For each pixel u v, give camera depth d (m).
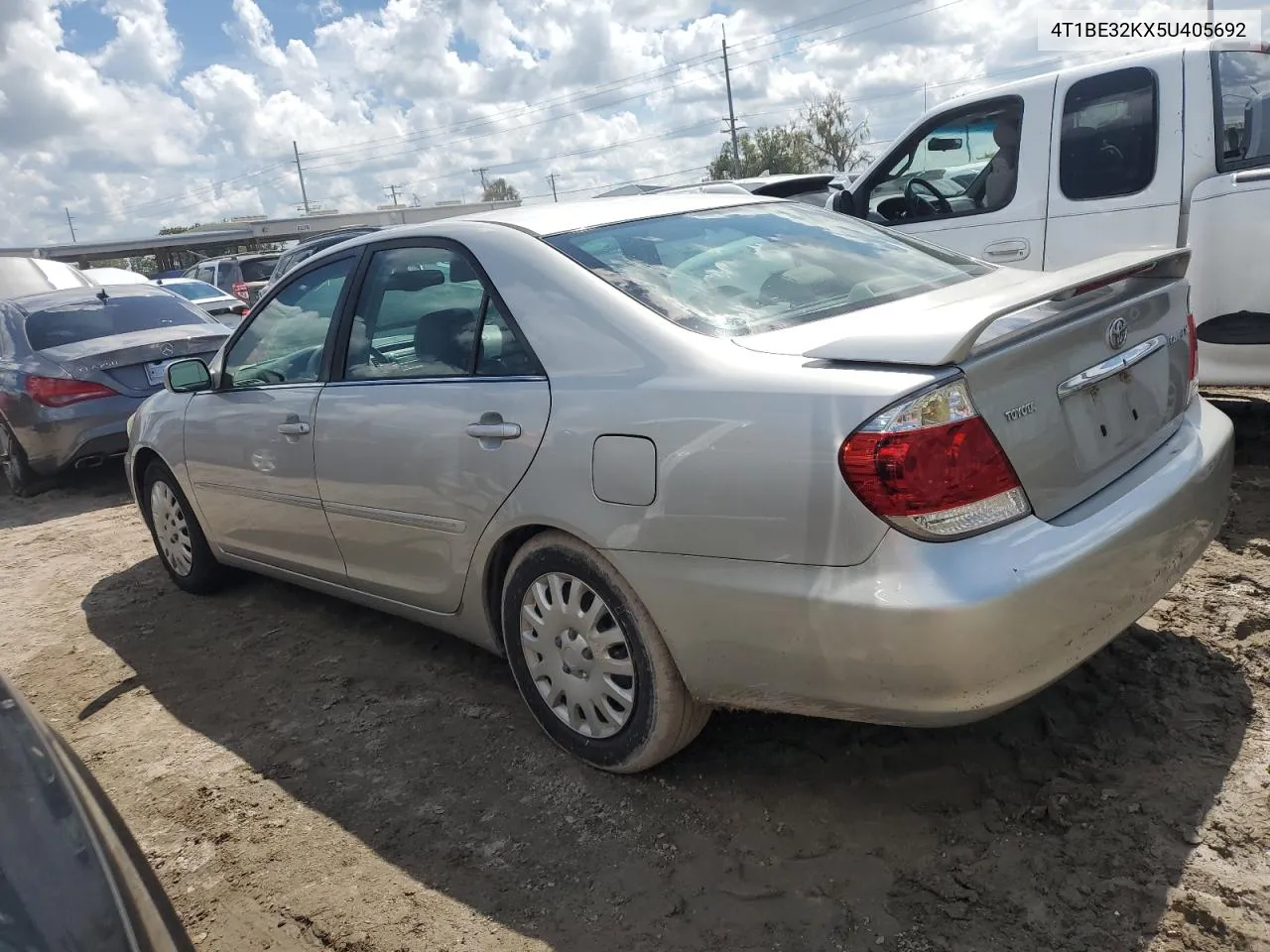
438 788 3.03
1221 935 2.11
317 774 3.21
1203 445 2.84
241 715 3.68
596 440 2.65
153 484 4.97
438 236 3.34
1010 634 2.16
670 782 2.88
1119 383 2.65
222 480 4.28
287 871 2.73
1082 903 2.24
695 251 3.10
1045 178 5.23
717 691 2.56
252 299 15.56
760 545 2.34
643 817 2.76
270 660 4.13
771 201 3.69
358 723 3.50
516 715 3.41
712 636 2.48
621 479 2.59
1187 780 2.58
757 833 2.63
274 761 3.32
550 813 2.83
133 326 7.99
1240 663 3.10
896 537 2.17
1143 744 2.76
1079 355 2.50
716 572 2.42
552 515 2.78
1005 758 2.79
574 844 2.69
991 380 2.26
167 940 1.41
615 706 2.85
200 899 2.66
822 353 2.39
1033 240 5.31
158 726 3.67
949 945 2.18
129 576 5.52
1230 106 4.77
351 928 2.47
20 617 5.05
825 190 9.07
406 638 4.18
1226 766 2.62
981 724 2.95
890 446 2.16
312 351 3.81
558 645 2.96
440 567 3.27
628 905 2.43
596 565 2.73
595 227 3.17
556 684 2.98
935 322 2.32
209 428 4.29
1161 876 2.28
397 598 3.58
